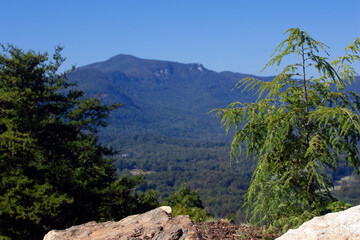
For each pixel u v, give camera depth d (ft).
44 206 42.93
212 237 13.05
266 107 13.78
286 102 14.46
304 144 13.71
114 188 55.06
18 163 48.55
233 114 14.01
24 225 44.09
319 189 13.33
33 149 49.47
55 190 48.19
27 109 55.42
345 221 8.13
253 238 12.78
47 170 51.08
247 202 13.57
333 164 13.19
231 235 13.25
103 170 60.18
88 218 51.72
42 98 62.08
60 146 55.93
